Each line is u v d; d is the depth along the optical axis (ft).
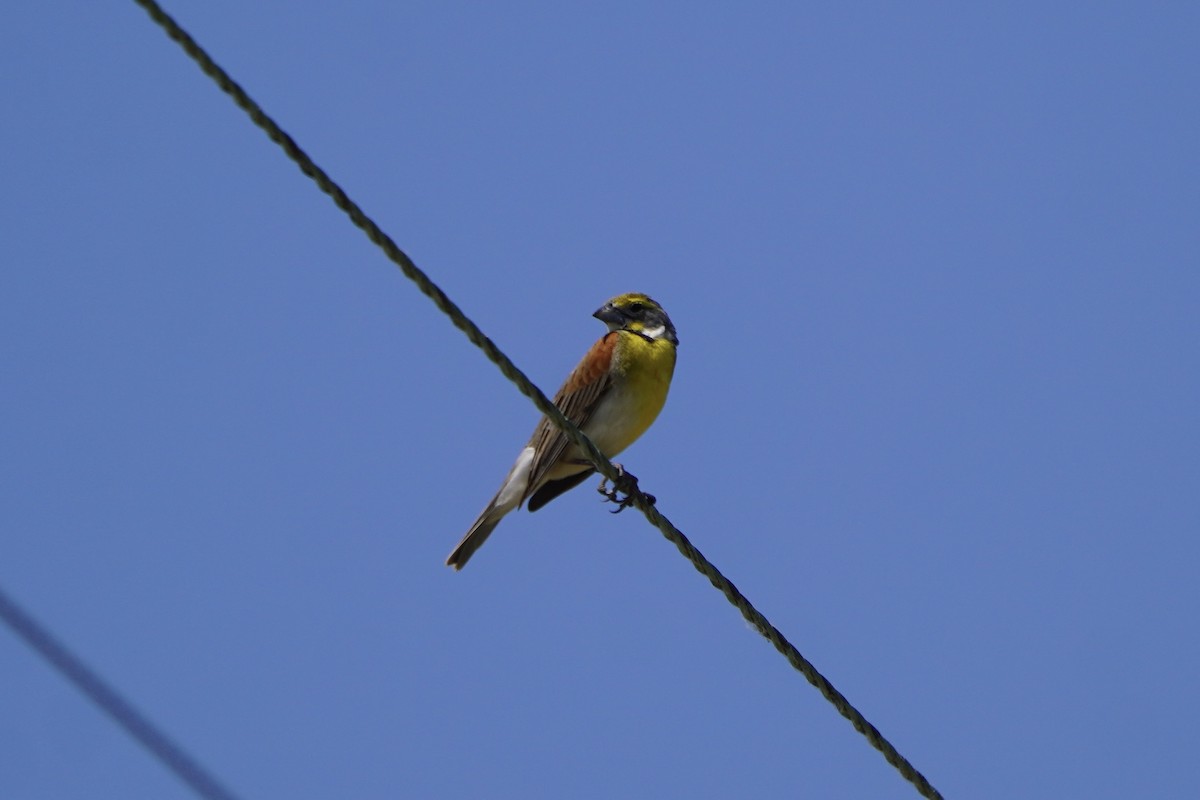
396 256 28.81
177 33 23.56
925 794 35.19
